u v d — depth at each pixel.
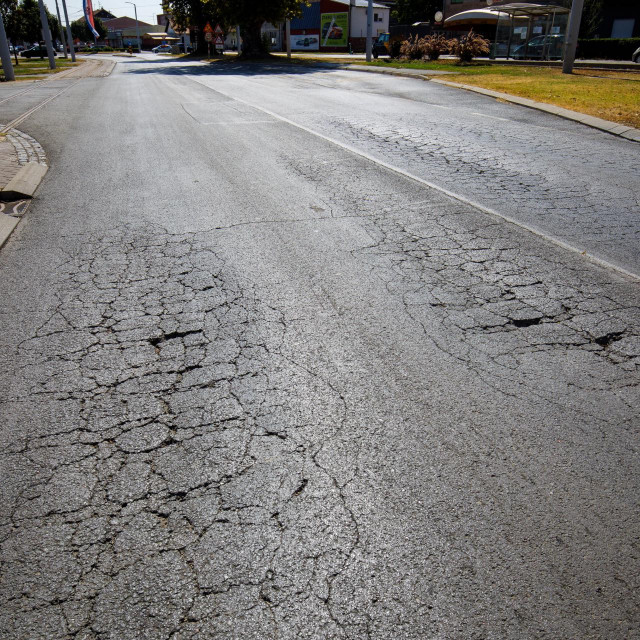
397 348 3.51
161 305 4.09
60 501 2.40
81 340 3.64
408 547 2.18
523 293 4.23
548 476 2.52
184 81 22.64
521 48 28.88
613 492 2.43
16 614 1.94
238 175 7.56
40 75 29.62
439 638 1.85
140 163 8.27
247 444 2.71
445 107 13.37
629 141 9.60
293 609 1.95
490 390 3.10
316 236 5.39
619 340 3.59
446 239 5.30
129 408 2.97
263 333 3.69
